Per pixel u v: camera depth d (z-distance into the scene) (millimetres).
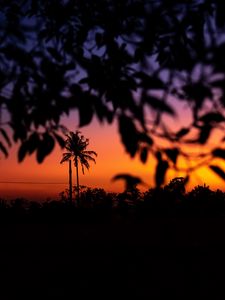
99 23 3031
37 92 2471
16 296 13094
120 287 14094
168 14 2645
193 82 2273
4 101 2486
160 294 13070
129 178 2119
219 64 2203
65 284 14617
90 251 21328
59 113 2439
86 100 2258
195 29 2588
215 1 2434
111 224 28281
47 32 3045
